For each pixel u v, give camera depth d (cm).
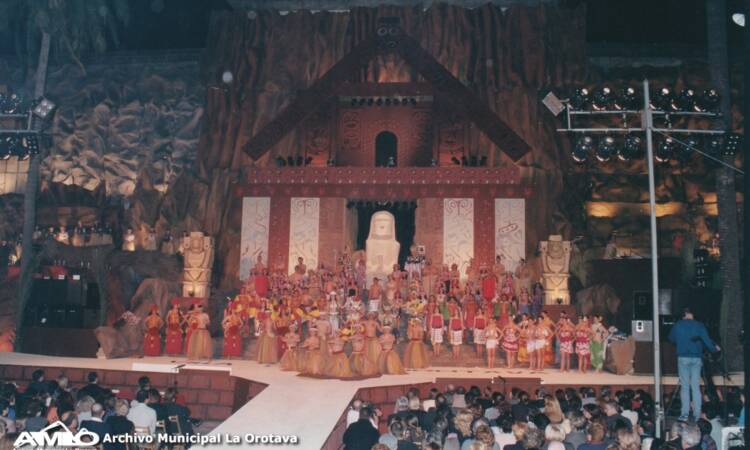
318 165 3291
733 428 984
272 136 3262
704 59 3378
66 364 2066
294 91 3344
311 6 3506
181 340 2452
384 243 3030
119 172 3441
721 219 2591
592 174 3222
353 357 1895
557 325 2303
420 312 2372
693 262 2798
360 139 3319
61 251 2964
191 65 3591
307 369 1902
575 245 3003
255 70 3381
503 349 2452
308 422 1243
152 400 1147
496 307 2542
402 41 3294
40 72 3006
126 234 3189
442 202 3097
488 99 3256
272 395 1493
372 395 1684
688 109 2298
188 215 3203
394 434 933
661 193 3203
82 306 2842
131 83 3572
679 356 1409
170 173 3419
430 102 3312
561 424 938
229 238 3170
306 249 3119
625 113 2211
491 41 3319
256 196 3172
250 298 2584
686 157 2584
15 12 3275
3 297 2961
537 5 3409
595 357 2228
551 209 3098
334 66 3291
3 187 3409
